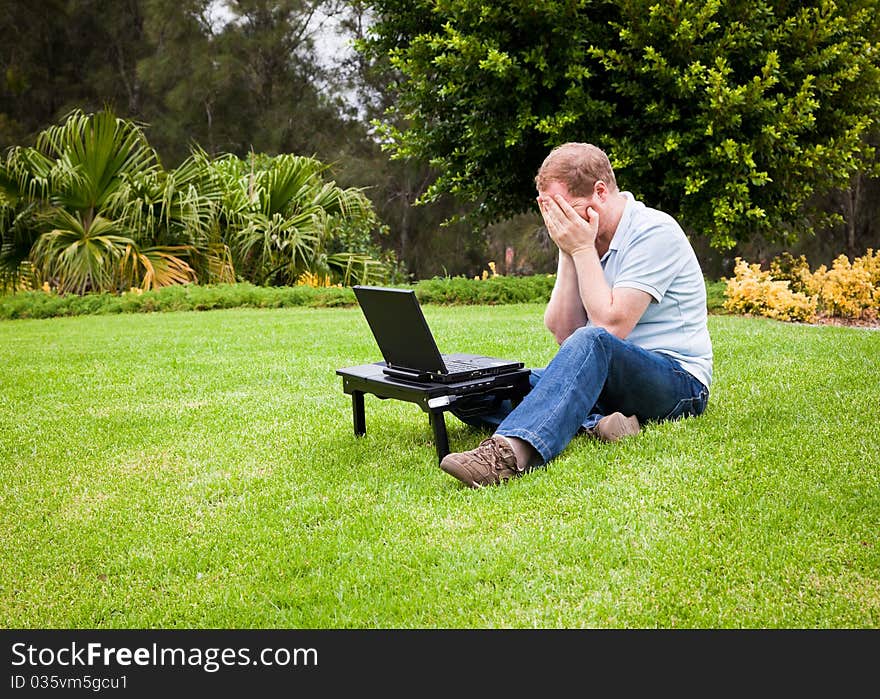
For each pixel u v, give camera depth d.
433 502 2.96
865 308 9.23
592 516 2.71
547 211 3.38
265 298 11.98
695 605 2.15
